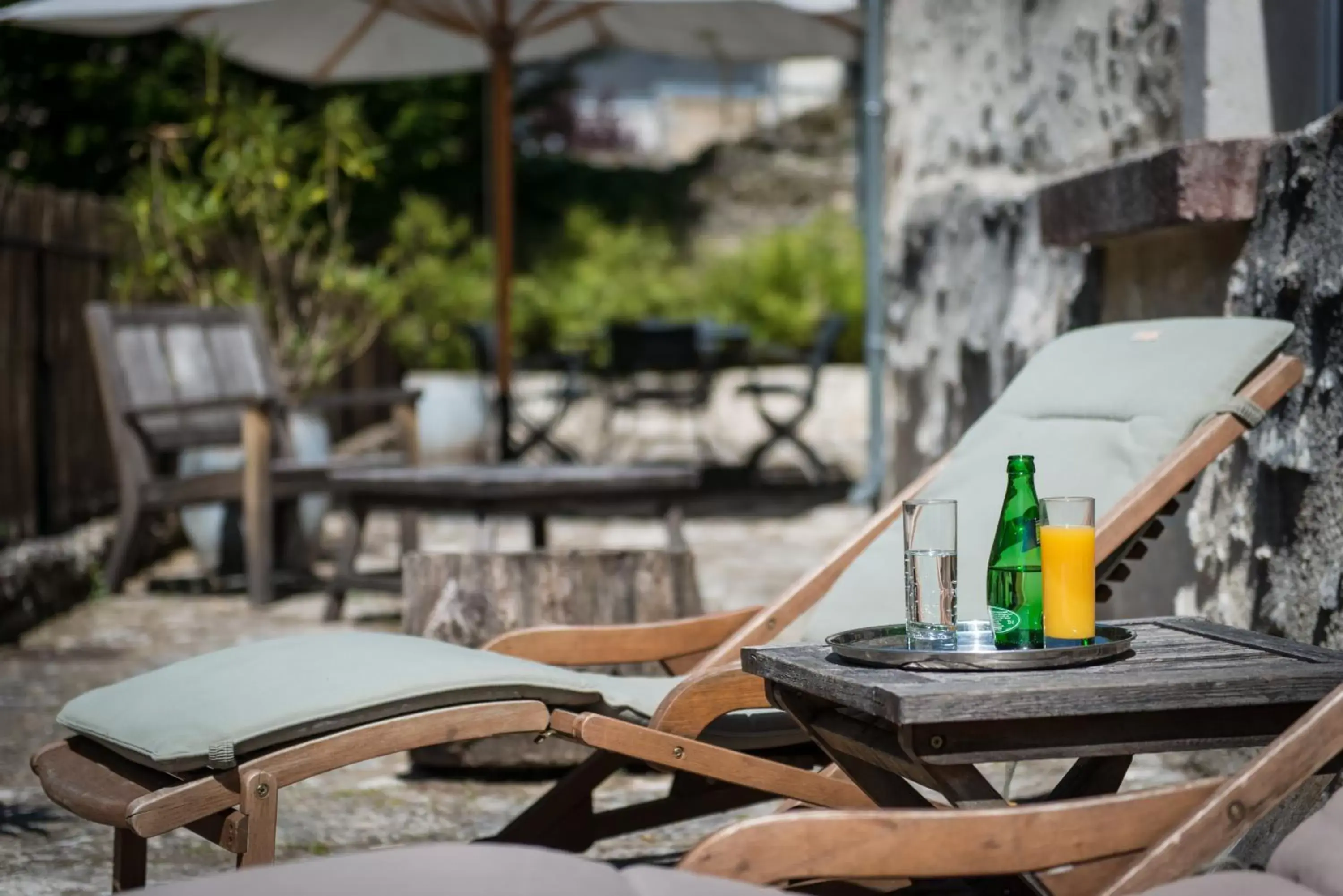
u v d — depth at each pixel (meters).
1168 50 3.45
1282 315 2.70
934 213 5.02
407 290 9.66
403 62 8.41
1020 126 4.37
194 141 9.32
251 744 1.96
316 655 2.21
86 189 13.96
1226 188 2.85
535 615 3.33
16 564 5.28
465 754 3.32
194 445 6.33
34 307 6.15
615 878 1.36
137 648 4.95
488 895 1.28
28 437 6.05
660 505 5.35
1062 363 2.66
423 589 3.36
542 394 10.95
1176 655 1.88
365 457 6.31
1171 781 3.10
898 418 5.54
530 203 19.48
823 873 1.45
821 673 1.80
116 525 6.18
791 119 21.11
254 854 1.93
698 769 2.15
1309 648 1.91
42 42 13.87
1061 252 3.87
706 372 10.82
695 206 20.12
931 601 1.95
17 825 2.99
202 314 6.36
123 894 1.30
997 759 1.71
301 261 8.41
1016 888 1.69
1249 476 2.82
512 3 8.02
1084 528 1.90
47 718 3.94
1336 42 3.36
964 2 4.83
